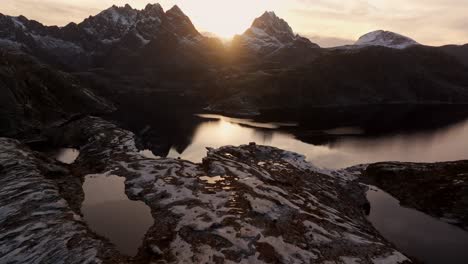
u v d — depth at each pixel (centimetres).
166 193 3189
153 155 5812
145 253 2217
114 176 3862
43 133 7025
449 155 6272
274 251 2200
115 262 2089
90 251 2188
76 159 5012
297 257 2164
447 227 3114
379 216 3334
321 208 3038
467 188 3531
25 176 3316
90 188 3478
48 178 3622
